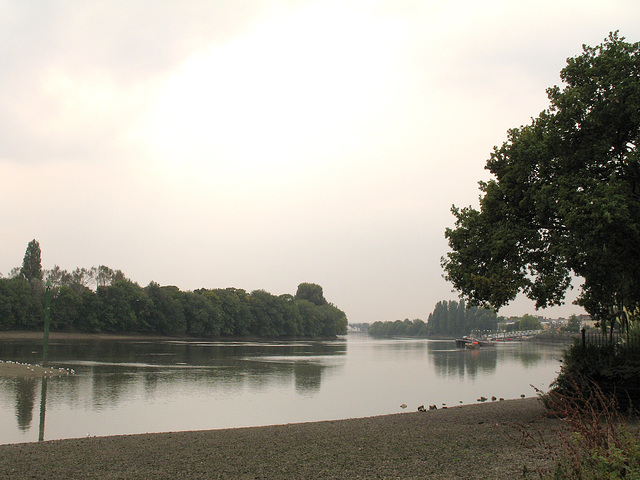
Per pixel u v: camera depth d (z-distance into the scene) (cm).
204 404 3578
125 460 1599
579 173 2286
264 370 6250
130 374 5294
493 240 2398
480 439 1789
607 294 2400
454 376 6038
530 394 4347
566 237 2192
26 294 13700
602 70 2333
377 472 1344
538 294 2420
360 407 3584
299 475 1347
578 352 2327
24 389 3947
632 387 2117
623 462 867
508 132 2698
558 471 948
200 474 1392
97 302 15075
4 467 1516
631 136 2323
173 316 16800
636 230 2005
